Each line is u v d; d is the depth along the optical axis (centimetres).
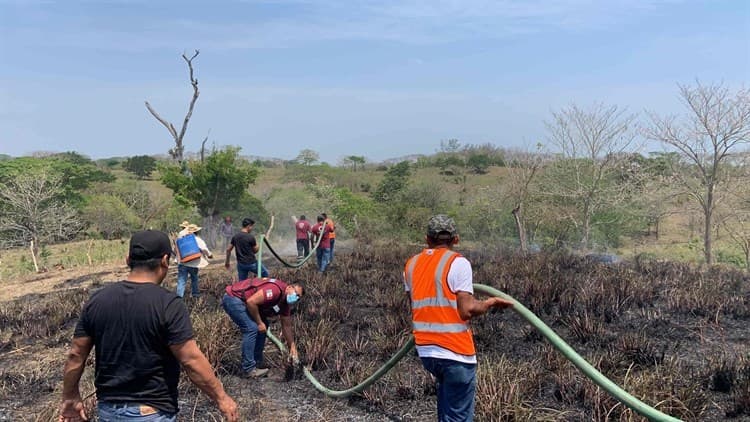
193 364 258
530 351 615
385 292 917
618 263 1244
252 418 462
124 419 252
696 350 609
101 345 256
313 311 804
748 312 736
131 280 266
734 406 441
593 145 1817
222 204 2178
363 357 612
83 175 3859
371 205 2403
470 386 352
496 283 920
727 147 1605
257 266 846
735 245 1970
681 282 923
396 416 464
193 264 925
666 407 420
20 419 472
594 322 655
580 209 1897
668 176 1786
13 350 696
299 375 564
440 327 348
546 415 441
